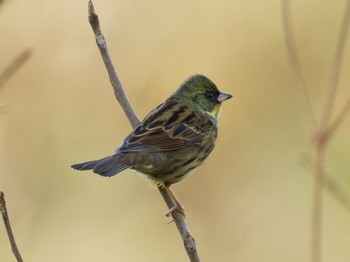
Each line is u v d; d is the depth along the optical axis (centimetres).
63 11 1775
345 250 1712
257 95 1858
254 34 1872
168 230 1714
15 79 1744
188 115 1199
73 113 1769
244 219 1772
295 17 1931
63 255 1634
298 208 1775
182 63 1841
